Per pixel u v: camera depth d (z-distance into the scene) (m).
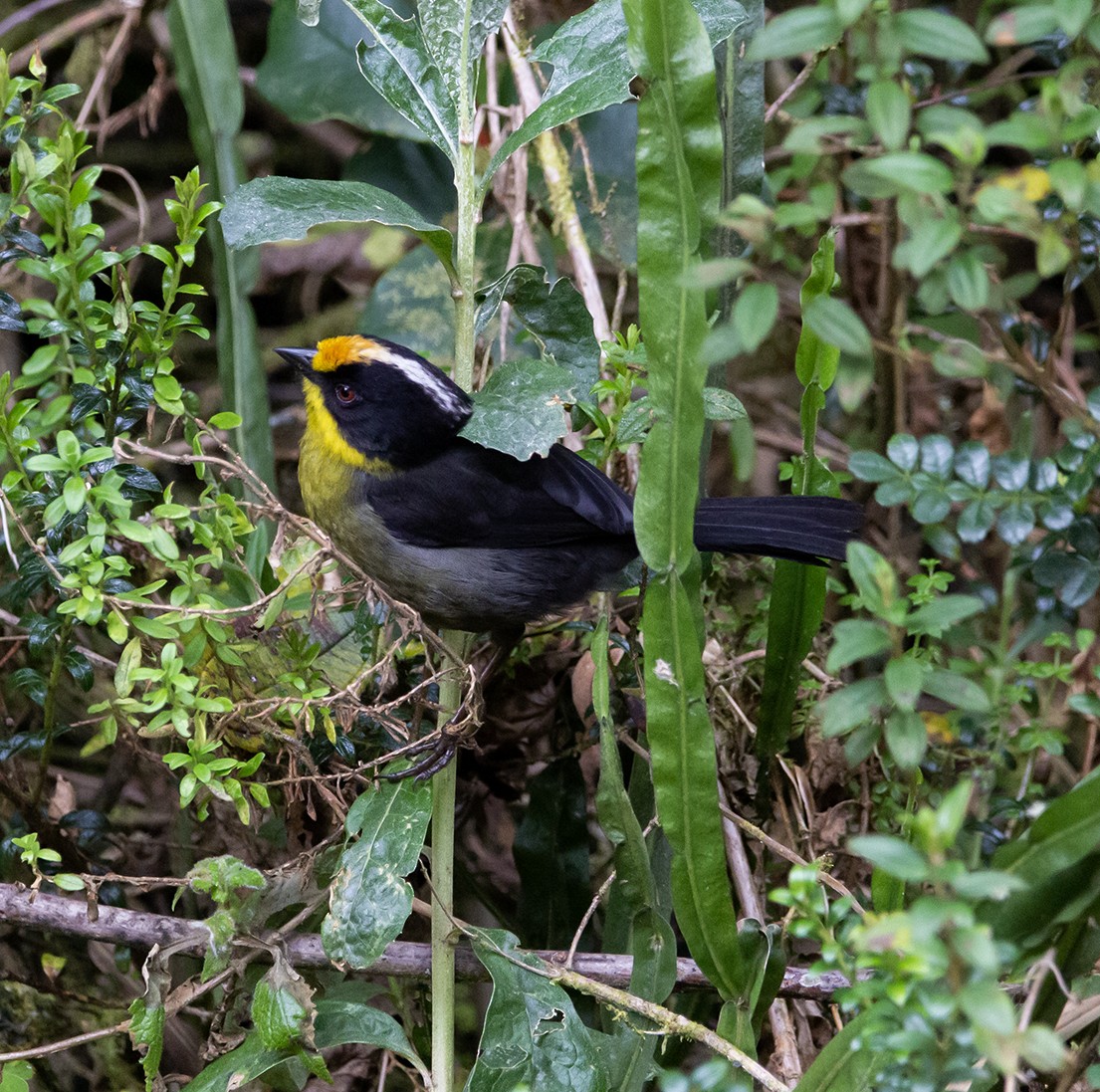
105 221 10.50
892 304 8.48
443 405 6.60
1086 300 9.49
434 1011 5.33
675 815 4.95
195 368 10.25
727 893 5.00
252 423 7.81
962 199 3.79
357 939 5.00
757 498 6.18
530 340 8.13
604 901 7.09
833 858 6.61
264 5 11.17
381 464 6.66
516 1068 5.03
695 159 4.60
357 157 9.45
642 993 5.30
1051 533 6.47
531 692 7.14
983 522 6.10
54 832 6.26
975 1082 4.50
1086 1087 4.64
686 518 4.80
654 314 4.68
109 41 10.01
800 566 6.10
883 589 3.80
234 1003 5.57
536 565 6.60
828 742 6.76
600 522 6.27
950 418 8.98
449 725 5.34
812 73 8.34
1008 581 7.26
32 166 5.44
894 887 4.72
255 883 5.10
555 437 5.13
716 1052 5.25
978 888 3.35
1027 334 7.46
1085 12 3.63
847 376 3.71
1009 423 8.33
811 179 9.20
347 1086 6.72
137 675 5.04
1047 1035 3.32
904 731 3.83
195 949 5.66
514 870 7.77
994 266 7.95
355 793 6.16
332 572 6.64
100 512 5.57
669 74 4.53
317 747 5.88
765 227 3.69
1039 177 3.71
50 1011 6.82
